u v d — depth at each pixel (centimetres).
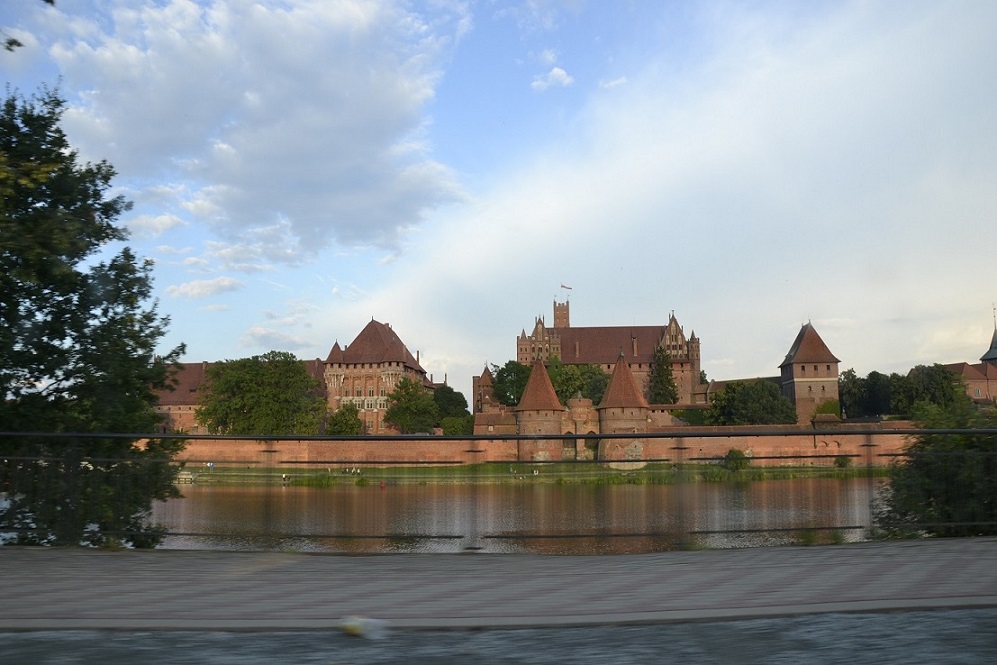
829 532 1037
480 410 17488
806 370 13988
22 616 555
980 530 1086
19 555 833
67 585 671
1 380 1616
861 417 13662
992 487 1089
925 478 1080
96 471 1038
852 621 543
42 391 1678
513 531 992
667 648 488
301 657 468
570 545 990
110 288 1719
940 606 573
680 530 1006
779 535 1022
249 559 808
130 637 506
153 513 1045
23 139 1623
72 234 1525
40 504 1026
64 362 1648
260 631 520
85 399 1706
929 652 479
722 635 514
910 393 12031
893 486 1062
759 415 12169
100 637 504
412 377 15825
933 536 1077
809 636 511
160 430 1855
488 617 552
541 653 478
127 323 1730
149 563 788
